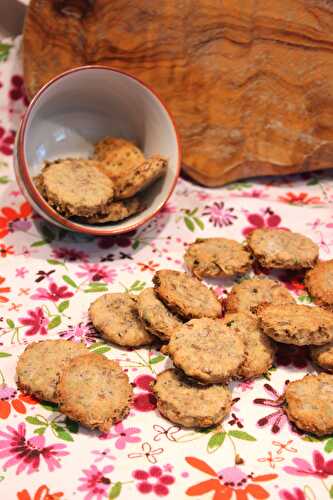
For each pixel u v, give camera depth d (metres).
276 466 0.44
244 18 0.60
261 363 0.48
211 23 0.60
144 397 0.47
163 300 0.50
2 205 0.61
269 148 0.63
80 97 0.59
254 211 0.61
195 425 0.45
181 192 0.63
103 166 0.59
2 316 0.52
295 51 0.60
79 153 0.61
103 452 0.44
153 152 0.60
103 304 0.52
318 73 0.61
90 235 0.59
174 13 0.60
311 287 0.54
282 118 0.62
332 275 0.54
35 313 0.52
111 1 0.60
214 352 0.47
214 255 0.55
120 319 0.51
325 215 0.60
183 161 0.64
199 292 0.52
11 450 0.44
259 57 0.61
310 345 0.50
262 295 0.53
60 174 0.56
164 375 0.47
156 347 0.50
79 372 0.47
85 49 0.61
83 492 0.42
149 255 0.58
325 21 0.59
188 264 0.55
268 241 0.56
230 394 0.46
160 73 0.62
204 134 0.63
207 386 0.46
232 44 0.61
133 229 0.56
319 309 0.50
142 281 0.55
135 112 0.60
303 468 0.44
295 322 0.48
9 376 0.48
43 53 0.61
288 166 0.64
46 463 0.43
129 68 0.62
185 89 0.62
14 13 0.65
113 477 0.43
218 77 0.62
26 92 0.62
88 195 0.54
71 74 0.56
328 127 0.62
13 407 0.46
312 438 0.45
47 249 0.58
